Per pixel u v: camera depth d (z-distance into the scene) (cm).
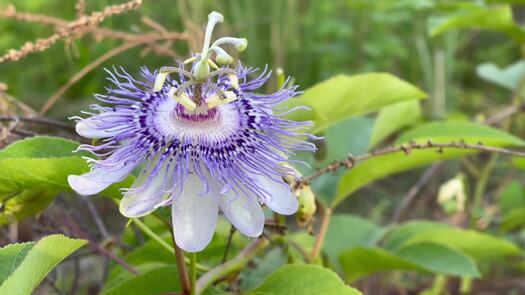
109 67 56
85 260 44
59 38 28
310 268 24
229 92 23
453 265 34
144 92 23
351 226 37
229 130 23
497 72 49
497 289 47
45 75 60
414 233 37
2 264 20
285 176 23
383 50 62
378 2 62
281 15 66
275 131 23
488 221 45
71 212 33
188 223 20
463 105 67
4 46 57
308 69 66
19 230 32
